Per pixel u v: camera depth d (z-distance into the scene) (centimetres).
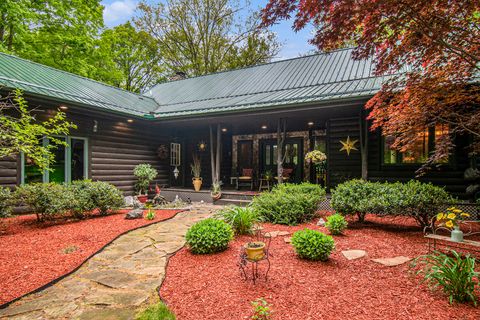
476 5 307
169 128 1145
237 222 472
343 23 321
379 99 480
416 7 296
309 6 307
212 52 2017
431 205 465
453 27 333
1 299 259
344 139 815
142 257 373
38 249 402
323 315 224
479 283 247
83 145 829
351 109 732
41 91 672
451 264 262
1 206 520
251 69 1263
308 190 669
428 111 441
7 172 645
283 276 303
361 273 310
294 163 1105
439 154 448
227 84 1162
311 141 1074
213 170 942
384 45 372
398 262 340
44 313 234
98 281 298
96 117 855
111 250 404
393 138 712
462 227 523
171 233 502
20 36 1184
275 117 855
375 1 284
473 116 415
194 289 275
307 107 718
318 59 1102
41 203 550
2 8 1073
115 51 2025
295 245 359
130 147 971
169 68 2142
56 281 296
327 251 344
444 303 240
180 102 1104
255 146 1182
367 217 621
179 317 225
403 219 596
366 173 711
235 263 345
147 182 972
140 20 1988
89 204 617
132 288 280
